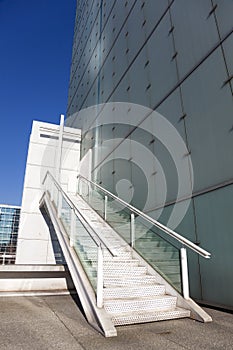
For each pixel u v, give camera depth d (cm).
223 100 441
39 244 1085
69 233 554
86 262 403
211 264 420
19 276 678
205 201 455
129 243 565
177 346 237
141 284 422
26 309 398
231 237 391
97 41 1295
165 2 669
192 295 450
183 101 550
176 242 509
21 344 240
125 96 853
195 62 526
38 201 1158
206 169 461
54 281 591
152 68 696
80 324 312
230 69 434
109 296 363
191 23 554
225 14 462
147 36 748
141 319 321
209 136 464
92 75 1293
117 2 1053
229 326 303
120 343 245
